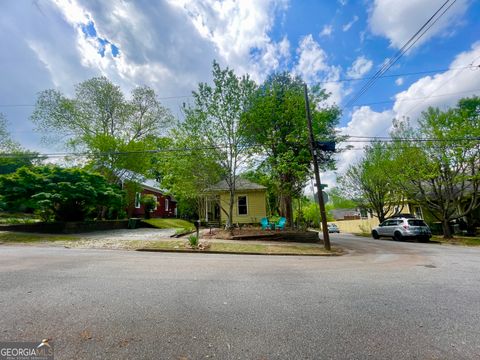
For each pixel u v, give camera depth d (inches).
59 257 287.3
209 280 195.9
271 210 1056.8
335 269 250.8
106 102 855.1
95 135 807.7
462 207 794.2
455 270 249.8
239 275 215.8
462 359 90.5
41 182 521.7
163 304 141.1
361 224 1284.4
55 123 784.9
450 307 141.6
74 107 804.6
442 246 522.3
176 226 842.8
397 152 692.7
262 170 661.3
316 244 505.7
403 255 378.3
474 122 554.3
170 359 88.0
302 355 91.7
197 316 125.6
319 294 163.5
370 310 136.3
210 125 542.6
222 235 535.2
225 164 561.9
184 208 1163.3
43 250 343.9
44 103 778.8
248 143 579.8
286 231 566.9
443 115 585.0
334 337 105.7
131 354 90.6
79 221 597.6
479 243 560.1
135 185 819.4
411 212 964.0
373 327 115.6
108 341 99.4
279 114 589.0
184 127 541.0
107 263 257.3
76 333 105.8
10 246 385.4
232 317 125.2
